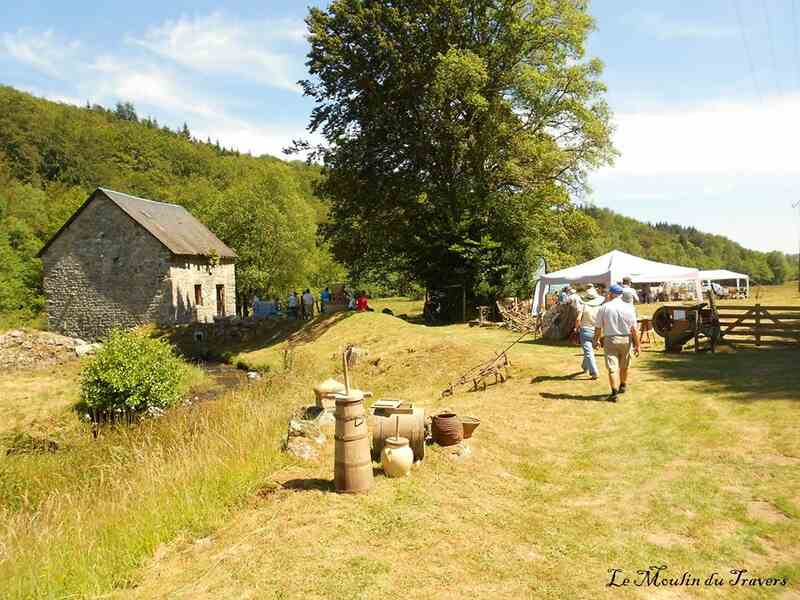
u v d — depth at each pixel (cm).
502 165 2752
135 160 10544
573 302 1741
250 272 4956
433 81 2469
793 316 1419
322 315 2569
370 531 528
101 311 3238
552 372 1278
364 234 2995
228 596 427
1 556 543
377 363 1733
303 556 479
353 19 2514
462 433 808
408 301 5512
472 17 2600
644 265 2153
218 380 2022
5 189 6850
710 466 692
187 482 654
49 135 9075
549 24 2634
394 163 2806
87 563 488
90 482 875
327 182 2923
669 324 1455
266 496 617
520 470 726
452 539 519
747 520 552
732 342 1496
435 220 2761
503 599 426
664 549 509
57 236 3269
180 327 2847
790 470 657
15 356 2178
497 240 2764
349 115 2720
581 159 2834
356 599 417
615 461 736
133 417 1465
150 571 480
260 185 5375
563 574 466
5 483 952
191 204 6222
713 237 19300
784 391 969
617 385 1109
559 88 2661
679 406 940
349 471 611
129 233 3184
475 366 1445
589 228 3016
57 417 1471
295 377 1569
